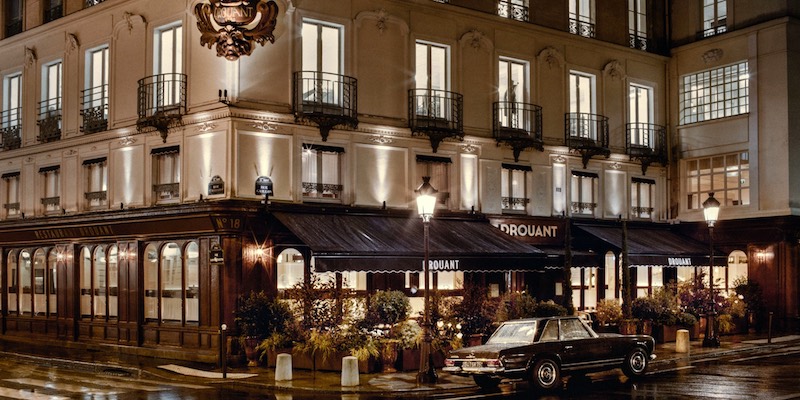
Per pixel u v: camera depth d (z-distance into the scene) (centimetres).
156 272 2670
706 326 2753
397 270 2419
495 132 2986
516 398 1780
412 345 2214
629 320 2806
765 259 3275
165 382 2106
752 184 3297
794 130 3216
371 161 2712
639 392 1800
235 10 2402
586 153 3216
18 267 3212
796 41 3244
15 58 3209
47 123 3027
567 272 2758
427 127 2769
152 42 2669
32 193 3109
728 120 3384
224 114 2442
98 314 2870
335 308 2250
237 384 2033
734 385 1869
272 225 2498
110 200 2784
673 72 3541
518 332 1931
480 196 2941
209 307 2478
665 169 3556
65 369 2398
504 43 3041
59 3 3062
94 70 2909
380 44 2742
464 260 2545
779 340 2944
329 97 2631
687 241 3409
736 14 3381
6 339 3155
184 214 2478
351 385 1959
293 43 2564
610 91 3350
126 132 2730
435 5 2852
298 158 2561
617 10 3400
